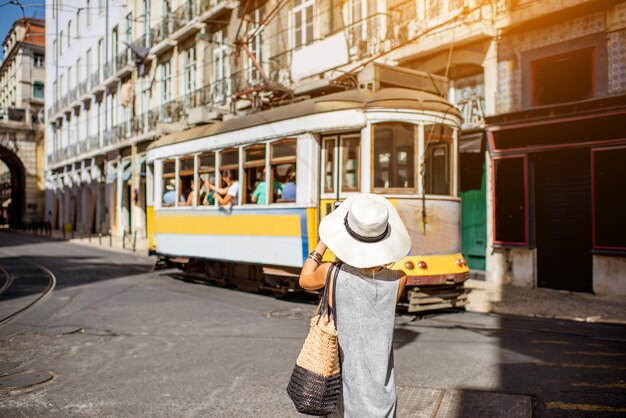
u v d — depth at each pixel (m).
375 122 8.45
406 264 8.09
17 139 48.78
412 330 7.50
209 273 12.09
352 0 16.27
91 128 38.75
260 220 10.05
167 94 28.61
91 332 7.47
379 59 14.92
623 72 10.41
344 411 2.40
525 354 6.19
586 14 10.92
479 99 13.02
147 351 6.46
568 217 11.30
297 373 2.46
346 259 2.40
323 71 16.94
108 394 4.99
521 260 11.96
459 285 8.74
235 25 22.50
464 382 5.21
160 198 13.34
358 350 2.38
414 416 4.38
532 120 11.46
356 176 8.68
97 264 16.88
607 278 10.45
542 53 11.62
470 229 13.36
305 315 8.58
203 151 11.69
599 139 10.49
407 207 8.38
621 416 4.30
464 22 12.47
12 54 55.66
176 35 26.67
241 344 6.76
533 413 4.38
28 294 10.77
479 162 13.09
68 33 42.91
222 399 4.84
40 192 49.69
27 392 5.05
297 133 9.29
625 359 5.94
